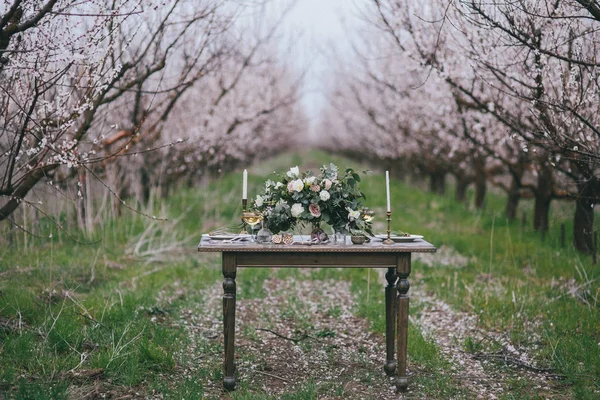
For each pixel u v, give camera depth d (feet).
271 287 23.77
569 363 14.93
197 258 28.76
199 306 20.45
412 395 13.52
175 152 38.24
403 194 57.06
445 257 29.19
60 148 17.20
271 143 79.71
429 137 46.68
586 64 16.16
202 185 47.85
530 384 14.01
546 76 21.74
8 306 16.75
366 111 58.95
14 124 17.56
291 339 17.31
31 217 24.40
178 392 12.68
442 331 18.34
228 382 13.42
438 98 33.71
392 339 14.70
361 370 15.06
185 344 16.26
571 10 18.11
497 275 24.95
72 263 23.86
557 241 29.66
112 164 30.25
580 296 20.38
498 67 22.12
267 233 13.71
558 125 20.25
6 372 12.74
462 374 14.80
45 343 14.56
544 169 31.40
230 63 41.09
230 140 46.70
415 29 25.64
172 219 33.83
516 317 18.78
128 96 28.63
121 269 25.14
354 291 22.98
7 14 14.29
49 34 15.40
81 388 12.59
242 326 18.52
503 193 61.00
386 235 14.64
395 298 14.74
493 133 33.06
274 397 13.06
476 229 36.96
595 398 12.80
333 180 13.80
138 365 13.87
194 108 39.93
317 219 13.65
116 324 17.11
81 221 27.45
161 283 23.09
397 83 40.34
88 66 16.53
